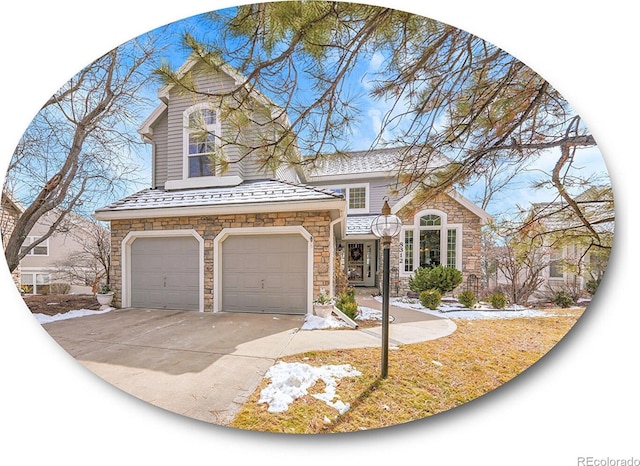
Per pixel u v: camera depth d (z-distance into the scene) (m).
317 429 2.85
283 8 2.94
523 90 3.24
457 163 4.05
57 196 6.62
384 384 3.43
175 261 8.86
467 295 5.64
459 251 6.23
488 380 3.21
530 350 3.46
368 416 2.92
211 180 9.68
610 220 2.90
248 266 8.41
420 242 7.13
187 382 3.68
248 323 6.88
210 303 8.49
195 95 3.52
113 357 4.54
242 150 3.66
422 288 6.96
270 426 2.91
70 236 8.95
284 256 8.24
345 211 8.03
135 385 3.60
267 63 3.30
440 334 4.64
